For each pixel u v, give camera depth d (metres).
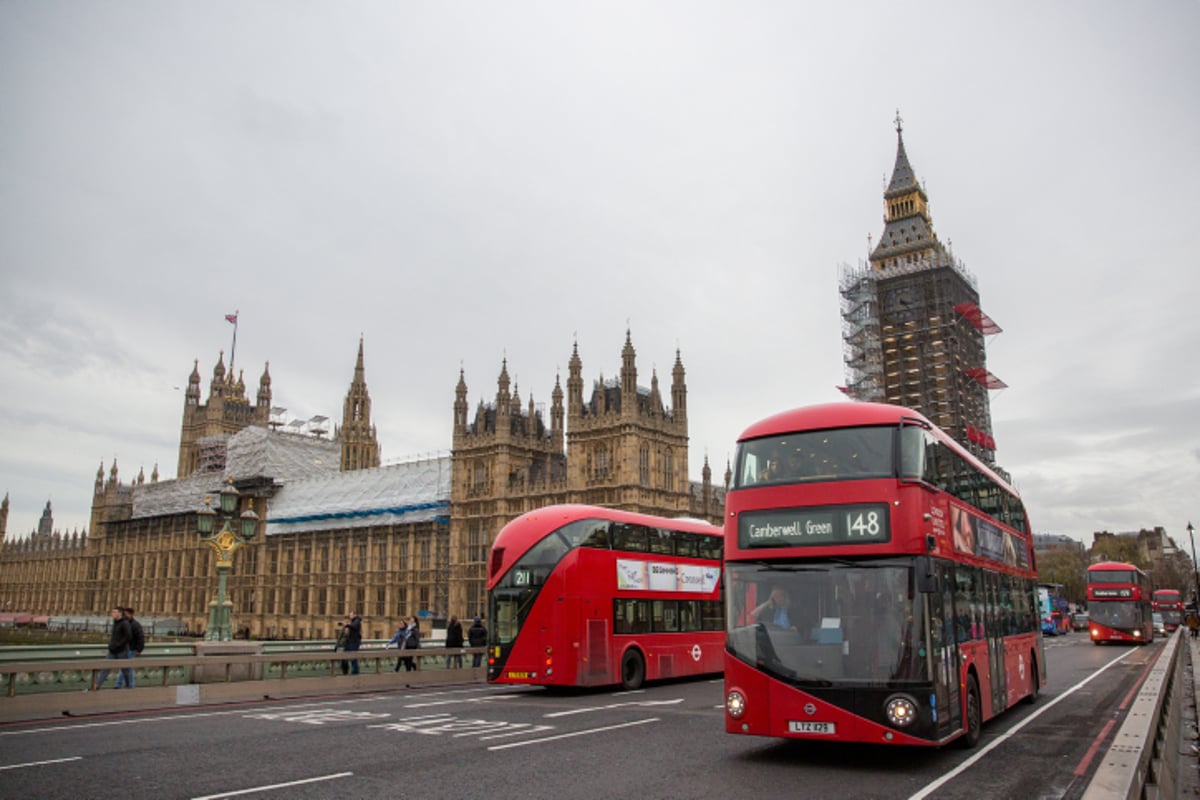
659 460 84.62
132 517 147.38
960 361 108.06
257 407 182.88
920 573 15.04
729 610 16.17
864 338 110.50
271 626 116.19
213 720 22.81
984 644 19.53
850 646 15.04
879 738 14.48
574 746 17.98
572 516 30.59
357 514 107.25
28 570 181.25
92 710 24.39
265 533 120.06
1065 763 15.97
